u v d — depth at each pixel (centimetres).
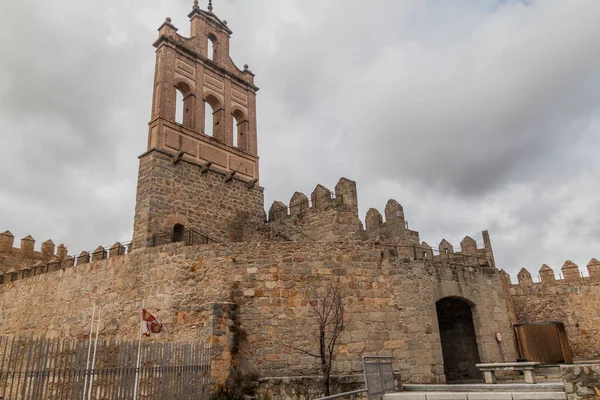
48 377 1243
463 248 2977
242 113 3341
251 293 1934
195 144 2870
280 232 2855
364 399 1684
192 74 3069
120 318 2144
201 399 1628
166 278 2064
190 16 3325
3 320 2805
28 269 2981
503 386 1558
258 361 1839
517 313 3541
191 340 1847
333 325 1922
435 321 2145
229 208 2923
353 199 2684
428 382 2006
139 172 2648
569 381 1113
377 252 2133
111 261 2297
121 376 1423
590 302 3400
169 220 2558
